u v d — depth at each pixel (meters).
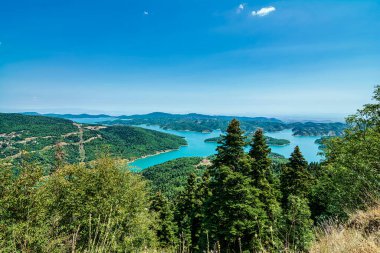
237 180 14.96
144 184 21.75
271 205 16.05
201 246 15.48
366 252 2.84
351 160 13.14
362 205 5.89
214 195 16.12
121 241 11.91
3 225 12.19
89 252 3.79
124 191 19.80
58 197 18.17
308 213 6.88
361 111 17.75
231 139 16.36
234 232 13.36
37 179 15.37
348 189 11.01
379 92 16.86
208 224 15.47
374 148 13.05
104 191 18.14
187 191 27.05
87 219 14.70
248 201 14.47
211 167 16.47
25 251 9.62
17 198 13.64
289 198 7.59
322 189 19.61
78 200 17.41
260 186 18.38
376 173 8.89
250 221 13.40
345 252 3.00
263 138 19.53
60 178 18.94
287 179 23.02
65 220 17.02
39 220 13.94
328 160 20.84
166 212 26.45
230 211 14.44
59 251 11.08
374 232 3.47
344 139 18.91
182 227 24.28
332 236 3.48
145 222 18.92
